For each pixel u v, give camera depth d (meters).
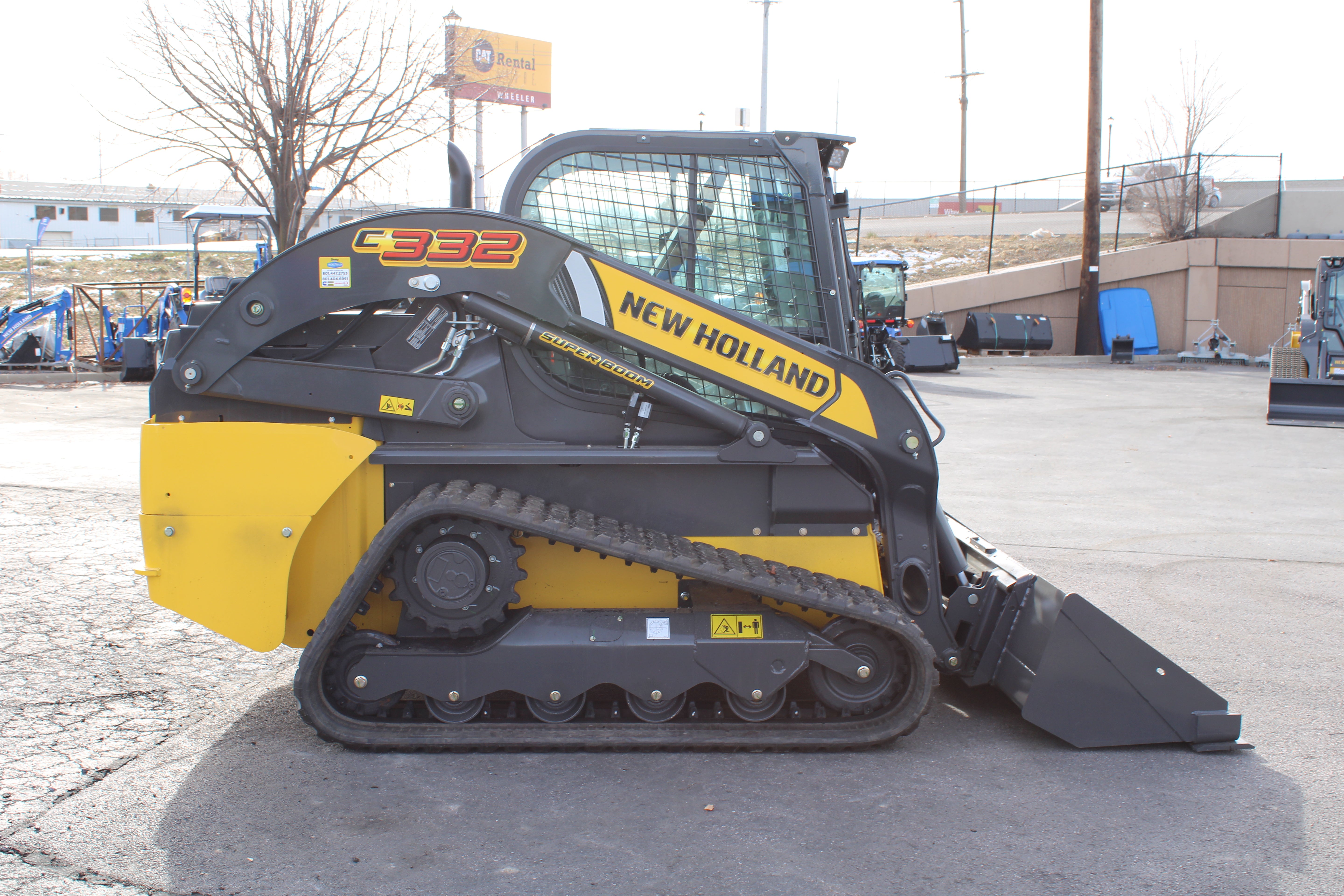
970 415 14.30
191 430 3.48
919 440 3.65
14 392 15.30
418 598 3.48
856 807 3.21
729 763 3.51
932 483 3.70
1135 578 6.18
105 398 14.72
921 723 3.93
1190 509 8.23
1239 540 7.18
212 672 4.34
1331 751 3.72
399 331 3.66
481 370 3.63
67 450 9.88
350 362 3.65
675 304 3.54
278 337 3.52
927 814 3.17
